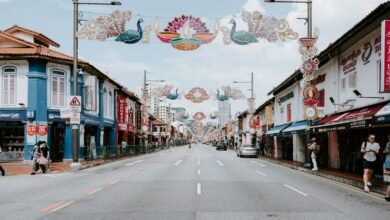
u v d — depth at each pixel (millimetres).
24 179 17125
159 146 65562
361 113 16203
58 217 8531
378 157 16531
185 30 19891
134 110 56500
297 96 30484
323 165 24016
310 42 21516
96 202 10547
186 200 10844
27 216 8656
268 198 11297
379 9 14250
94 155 30125
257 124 47375
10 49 27891
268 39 20016
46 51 28391
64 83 28578
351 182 15211
